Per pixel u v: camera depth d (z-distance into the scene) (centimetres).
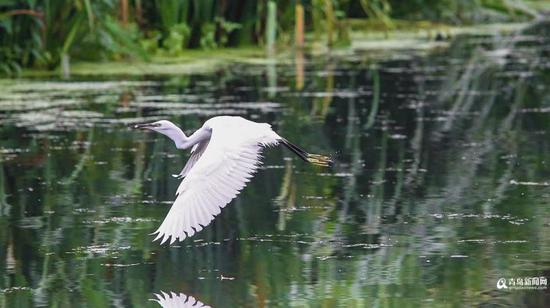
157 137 1430
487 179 1207
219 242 982
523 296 827
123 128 1456
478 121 1540
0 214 1070
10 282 872
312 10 2391
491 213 1067
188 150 1359
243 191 1170
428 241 977
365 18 2691
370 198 1132
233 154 757
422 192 1155
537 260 917
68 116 1520
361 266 907
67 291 848
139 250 955
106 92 1712
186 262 922
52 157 1304
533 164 1277
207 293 840
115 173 1235
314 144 1372
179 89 1755
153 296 834
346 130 1464
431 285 856
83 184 1185
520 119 1553
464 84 1852
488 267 899
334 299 823
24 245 970
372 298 825
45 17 1848
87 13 1839
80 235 1000
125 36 1908
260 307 805
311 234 1003
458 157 1317
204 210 725
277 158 1330
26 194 1144
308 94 1730
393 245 966
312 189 1172
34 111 1550
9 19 1744
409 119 1547
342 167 1270
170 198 1129
